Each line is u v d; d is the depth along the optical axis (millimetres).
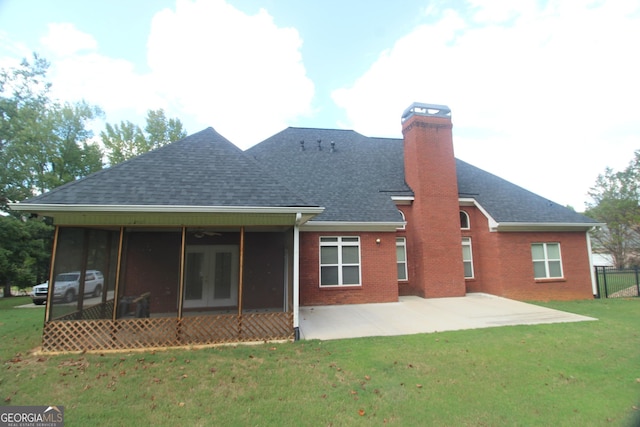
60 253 8094
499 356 6770
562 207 16953
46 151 28000
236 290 13453
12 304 19656
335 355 6926
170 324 7996
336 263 13859
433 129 16234
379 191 16047
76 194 7812
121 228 8188
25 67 21391
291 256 9508
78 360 6816
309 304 13305
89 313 9805
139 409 4594
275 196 8797
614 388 5207
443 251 15258
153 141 34188
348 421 4234
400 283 15602
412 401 4773
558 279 15453
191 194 8367
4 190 20734
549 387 5258
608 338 8117
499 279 15047
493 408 4555
